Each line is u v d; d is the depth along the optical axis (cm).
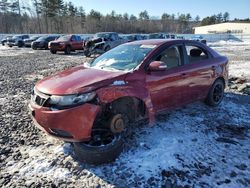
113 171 352
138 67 422
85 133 350
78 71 430
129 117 402
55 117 348
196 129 479
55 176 346
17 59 1805
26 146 426
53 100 354
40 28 7269
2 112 590
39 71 1229
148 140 430
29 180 338
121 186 324
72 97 347
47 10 6988
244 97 704
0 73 1179
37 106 368
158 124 496
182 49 509
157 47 466
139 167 358
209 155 390
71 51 2305
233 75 1027
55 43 2211
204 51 569
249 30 6712
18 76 1095
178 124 498
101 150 356
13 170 361
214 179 336
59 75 421
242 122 523
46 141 442
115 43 1942
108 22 7988
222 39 4828
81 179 338
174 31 9512
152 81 429
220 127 494
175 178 336
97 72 412
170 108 479
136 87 400
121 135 382
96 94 355
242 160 380
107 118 375
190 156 385
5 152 407
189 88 509
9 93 778
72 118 345
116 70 423
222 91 619
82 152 359
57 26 7344
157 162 368
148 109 414
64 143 432
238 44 3916
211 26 7438
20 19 7331
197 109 587
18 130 487
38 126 375
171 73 464
